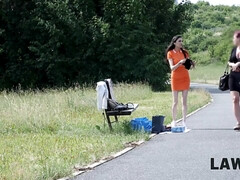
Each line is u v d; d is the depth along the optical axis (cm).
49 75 4134
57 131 1505
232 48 1381
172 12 4462
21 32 4222
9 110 1786
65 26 4100
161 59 4150
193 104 2356
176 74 1427
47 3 4078
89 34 4100
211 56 8819
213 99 2981
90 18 4150
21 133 1482
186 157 1028
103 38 4050
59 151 1124
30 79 4241
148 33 4106
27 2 4169
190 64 1428
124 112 1409
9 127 1543
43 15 4119
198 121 1692
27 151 1138
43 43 4156
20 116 1616
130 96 2953
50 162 968
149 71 4084
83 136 1378
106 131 1435
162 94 3516
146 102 2688
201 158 1012
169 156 1046
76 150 1130
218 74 6981
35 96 2503
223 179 830
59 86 4097
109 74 4166
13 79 4244
